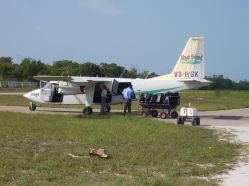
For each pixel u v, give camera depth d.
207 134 18.84
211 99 67.75
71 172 10.41
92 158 12.16
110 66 115.25
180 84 30.36
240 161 12.81
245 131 20.33
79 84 29.92
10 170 10.31
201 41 30.33
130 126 20.12
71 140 15.26
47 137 15.64
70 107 36.06
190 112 22.86
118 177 10.14
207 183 9.95
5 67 122.50
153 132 18.22
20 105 37.50
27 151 12.73
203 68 30.39
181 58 30.67
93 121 22.20
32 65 121.62
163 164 11.83
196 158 12.94
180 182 9.89
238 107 43.38
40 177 9.76
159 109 29.41
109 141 15.24
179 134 18.08
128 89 27.98
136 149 13.90
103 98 29.28
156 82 30.34
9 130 17.09
